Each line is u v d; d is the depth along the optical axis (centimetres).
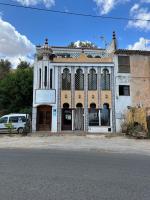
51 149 1750
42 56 3325
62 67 3288
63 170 934
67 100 3247
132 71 3312
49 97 3222
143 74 3319
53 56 3406
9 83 4891
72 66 3291
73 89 3262
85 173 886
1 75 6525
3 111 4822
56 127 3186
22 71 5019
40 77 3262
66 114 3253
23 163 1083
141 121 2736
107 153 1561
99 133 3027
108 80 3303
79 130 3234
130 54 3325
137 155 1495
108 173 892
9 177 809
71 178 804
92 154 1481
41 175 842
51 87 3253
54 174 861
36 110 3212
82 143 2128
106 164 1092
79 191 658
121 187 704
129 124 2938
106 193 644
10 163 1080
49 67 3272
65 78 3284
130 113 3059
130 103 3262
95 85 3297
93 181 769
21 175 839
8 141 2275
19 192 644
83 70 3297
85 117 3231
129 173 898
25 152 1517
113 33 3481
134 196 623
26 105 4872
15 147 1870
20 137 2600
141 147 1919
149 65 3344
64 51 3781
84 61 3306
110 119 3244
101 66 3303
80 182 754
